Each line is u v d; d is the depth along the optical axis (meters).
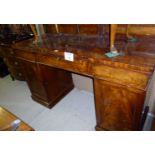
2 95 2.48
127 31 1.24
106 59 1.00
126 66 0.92
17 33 2.44
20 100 2.27
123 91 1.06
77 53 1.16
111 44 1.06
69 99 2.14
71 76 2.24
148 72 0.86
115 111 1.23
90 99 2.10
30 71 1.80
